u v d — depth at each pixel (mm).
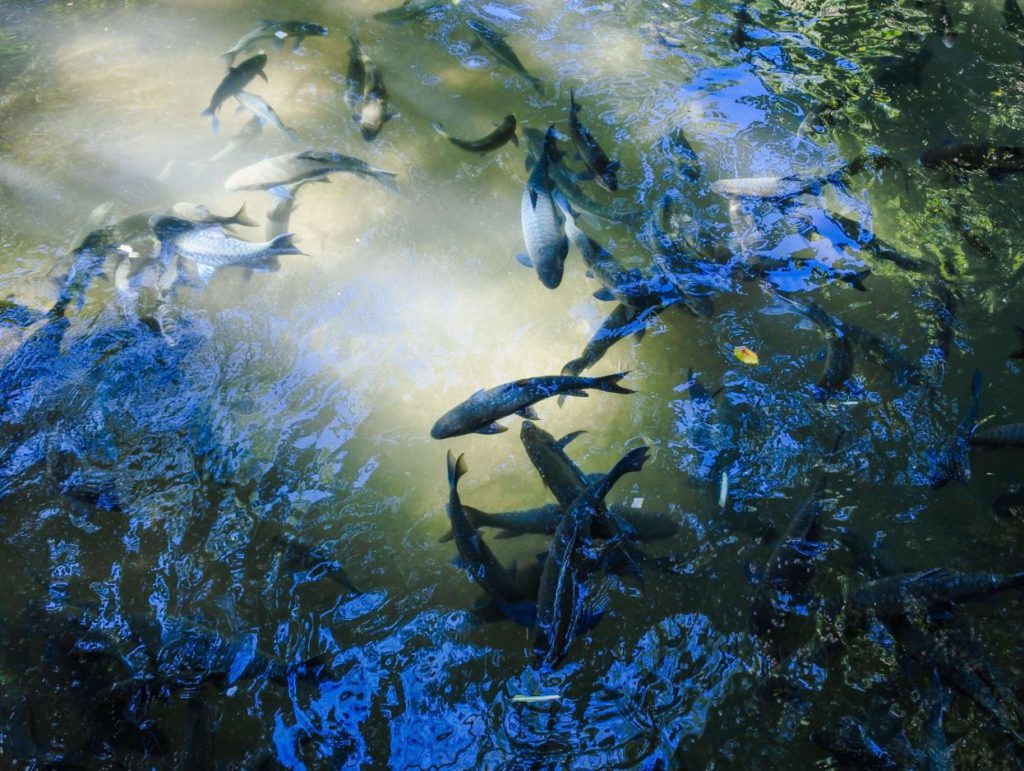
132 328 2430
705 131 2889
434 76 3090
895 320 2430
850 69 3088
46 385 2338
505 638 2018
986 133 2879
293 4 3352
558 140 2861
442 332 2473
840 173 2707
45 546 2129
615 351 2414
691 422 2285
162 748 1898
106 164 2797
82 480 2211
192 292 2510
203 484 2217
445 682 1974
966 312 2445
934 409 2279
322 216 2699
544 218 2398
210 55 3164
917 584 1996
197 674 1968
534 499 2217
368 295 2535
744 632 2000
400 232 2674
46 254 2576
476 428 2154
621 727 1933
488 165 2840
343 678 1973
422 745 1916
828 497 2162
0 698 1942
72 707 1938
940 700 1914
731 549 2100
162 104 2992
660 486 2195
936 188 2707
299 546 2121
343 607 2053
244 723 1925
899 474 2195
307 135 2887
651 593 2051
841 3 3342
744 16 3293
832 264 2525
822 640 1968
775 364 2359
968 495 2168
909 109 2949
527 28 3273
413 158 2846
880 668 1945
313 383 2379
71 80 3051
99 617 2037
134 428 2287
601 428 2303
